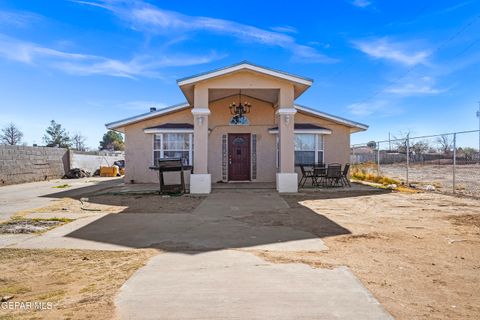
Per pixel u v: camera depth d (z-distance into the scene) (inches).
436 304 129.2
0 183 665.0
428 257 187.2
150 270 165.8
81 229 259.8
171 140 616.4
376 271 164.6
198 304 127.7
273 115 635.5
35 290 145.8
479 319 117.6
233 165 636.1
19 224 281.1
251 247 207.5
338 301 130.0
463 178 699.4
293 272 161.6
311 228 259.6
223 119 635.5
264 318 116.8
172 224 276.5
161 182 481.1
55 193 524.4
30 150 773.9
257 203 387.2
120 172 1139.9
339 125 631.2
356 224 274.1
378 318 117.3
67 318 118.7
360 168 817.5
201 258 184.9
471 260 181.9
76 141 2076.8
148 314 120.3
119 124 616.4
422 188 536.1
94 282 153.3
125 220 294.2
